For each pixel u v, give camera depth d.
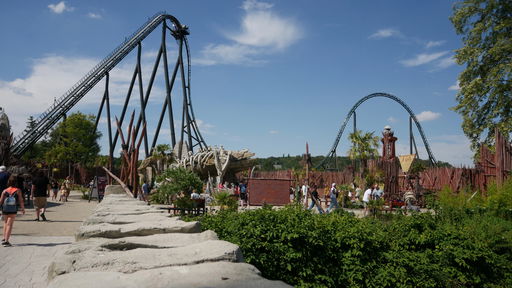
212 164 44.94
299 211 9.84
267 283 3.75
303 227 8.80
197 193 20.31
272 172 55.41
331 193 23.64
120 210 9.70
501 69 31.64
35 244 11.03
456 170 31.17
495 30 32.62
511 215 15.78
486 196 19.73
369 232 10.96
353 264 9.70
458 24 35.22
